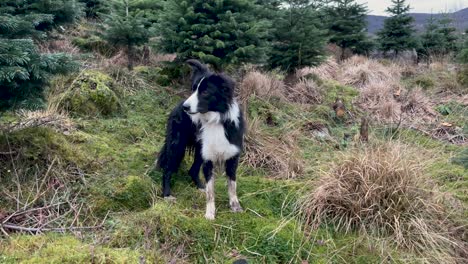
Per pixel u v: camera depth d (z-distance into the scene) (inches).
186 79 238.5
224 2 219.0
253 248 123.6
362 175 141.6
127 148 174.6
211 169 138.8
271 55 267.1
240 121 145.7
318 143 214.8
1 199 128.3
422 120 257.8
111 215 132.3
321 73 324.8
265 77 261.7
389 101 272.8
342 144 213.8
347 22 408.2
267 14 265.9
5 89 131.3
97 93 197.2
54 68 133.5
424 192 143.5
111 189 140.3
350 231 135.7
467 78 311.1
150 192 146.5
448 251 127.3
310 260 122.0
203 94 136.3
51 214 125.5
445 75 340.8
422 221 131.6
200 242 123.1
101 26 273.4
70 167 145.9
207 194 137.4
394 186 139.2
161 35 227.6
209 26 212.1
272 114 226.2
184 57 222.2
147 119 202.5
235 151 141.4
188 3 218.7
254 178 165.6
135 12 278.5
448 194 149.3
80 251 105.7
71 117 187.6
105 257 103.5
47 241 111.7
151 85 236.1
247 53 215.0
